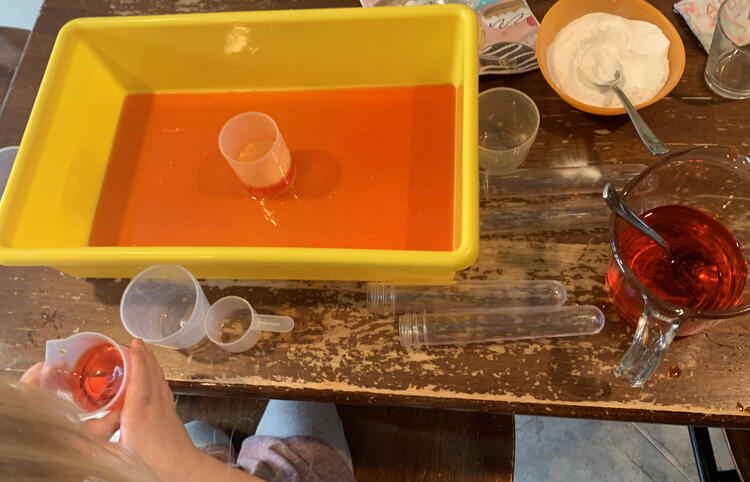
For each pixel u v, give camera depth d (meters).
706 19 0.73
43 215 0.67
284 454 0.79
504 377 0.62
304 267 0.61
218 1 0.84
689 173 0.59
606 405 0.60
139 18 0.72
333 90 0.80
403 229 0.70
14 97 0.82
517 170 0.70
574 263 0.66
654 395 0.59
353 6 0.82
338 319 0.66
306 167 0.75
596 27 0.71
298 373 0.64
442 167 0.73
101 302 0.69
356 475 0.82
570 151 0.71
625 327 0.62
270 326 0.66
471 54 0.64
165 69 0.79
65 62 0.71
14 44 1.23
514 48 0.75
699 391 0.59
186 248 0.59
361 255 0.57
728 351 0.60
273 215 0.73
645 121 0.70
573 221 0.67
